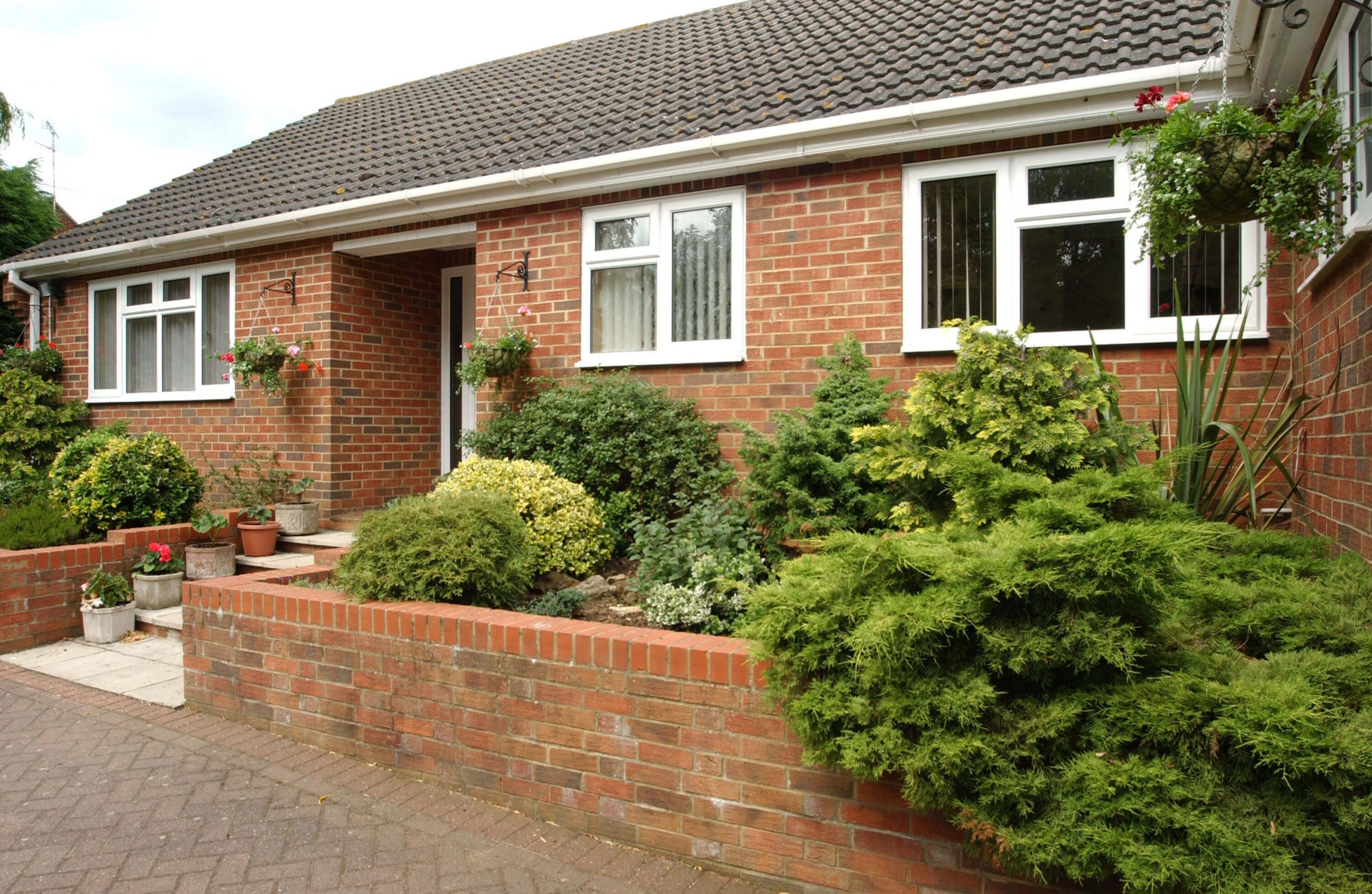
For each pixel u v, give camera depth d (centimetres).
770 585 306
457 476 605
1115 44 603
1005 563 256
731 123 686
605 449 643
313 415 888
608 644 344
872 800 291
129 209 1109
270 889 309
